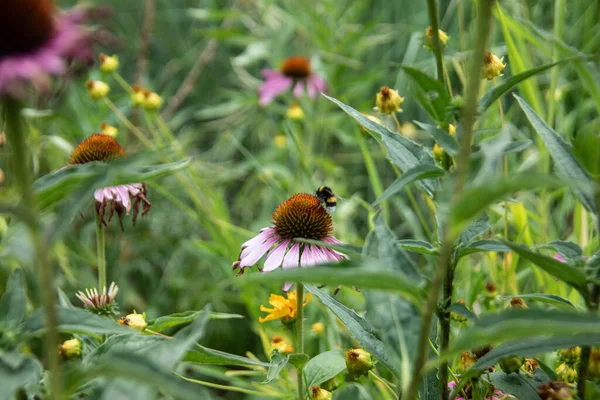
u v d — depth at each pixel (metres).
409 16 1.76
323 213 1.21
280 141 1.61
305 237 1.20
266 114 1.74
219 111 1.62
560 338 0.89
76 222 1.46
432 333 1.14
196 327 0.79
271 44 1.69
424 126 0.94
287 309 1.22
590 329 0.65
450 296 1.08
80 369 0.70
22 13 0.66
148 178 0.87
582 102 1.48
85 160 1.25
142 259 1.55
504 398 1.15
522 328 0.67
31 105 1.36
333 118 1.59
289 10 1.71
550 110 1.35
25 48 0.67
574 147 0.91
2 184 1.32
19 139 0.70
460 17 1.33
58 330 0.81
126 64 1.82
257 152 1.75
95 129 1.48
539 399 1.09
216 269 1.54
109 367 0.67
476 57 0.77
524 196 1.37
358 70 1.77
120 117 1.45
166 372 0.67
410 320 0.87
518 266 1.35
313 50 1.76
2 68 0.65
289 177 1.55
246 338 1.49
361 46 1.68
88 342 1.14
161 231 1.56
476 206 0.69
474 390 1.12
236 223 1.64
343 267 0.82
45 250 0.70
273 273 0.74
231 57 1.82
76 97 1.50
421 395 1.13
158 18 1.85
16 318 0.86
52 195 0.80
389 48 1.78
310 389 1.18
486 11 0.76
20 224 0.78
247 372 1.29
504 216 1.32
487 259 1.31
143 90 1.46
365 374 1.16
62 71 0.67
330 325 1.31
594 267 0.95
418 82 1.02
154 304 1.51
